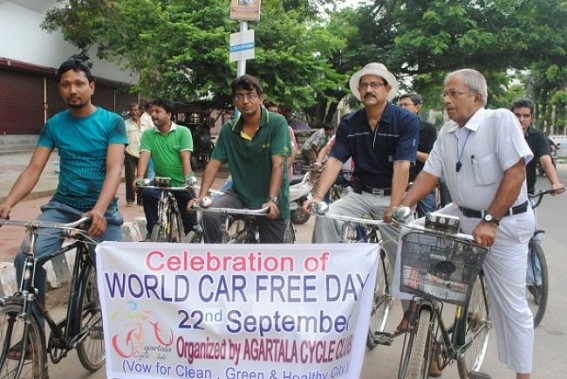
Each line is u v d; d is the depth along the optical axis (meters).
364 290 2.54
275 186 3.99
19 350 2.72
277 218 4.21
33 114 18.70
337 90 18.53
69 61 3.19
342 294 2.53
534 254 4.58
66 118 3.30
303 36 14.20
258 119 4.08
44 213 3.25
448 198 6.28
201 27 13.60
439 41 16.89
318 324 2.53
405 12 18.64
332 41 14.65
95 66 21.03
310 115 22.12
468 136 2.97
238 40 6.95
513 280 3.01
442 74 21.52
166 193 5.10
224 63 13.23
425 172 3.25
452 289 2.49
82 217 2.96
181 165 5.50
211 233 4.08
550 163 4.66
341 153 3.89
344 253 2.52
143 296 2.59
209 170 4.26
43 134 3.33
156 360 2.61
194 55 13.12
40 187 10.03
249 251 2.53
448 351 2.98
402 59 18.02
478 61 18.80
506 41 17.00
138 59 14.61
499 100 24.02
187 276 2.56
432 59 18.75
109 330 2.62
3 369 2.73
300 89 13.79
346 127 3.86
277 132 4.07
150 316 2.59
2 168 12.85
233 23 13.55
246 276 2.54
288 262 2.53
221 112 16.77
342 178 6.57
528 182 4.81
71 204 3.32
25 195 3.24
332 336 2.53
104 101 22.12
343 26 19.19
